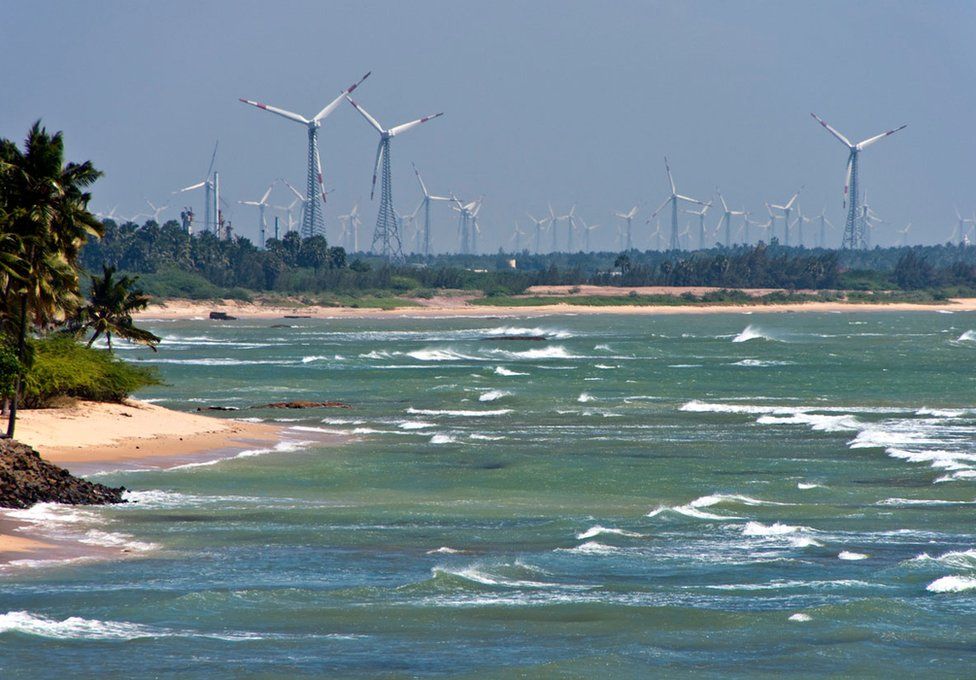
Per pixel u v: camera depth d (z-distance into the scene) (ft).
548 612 433.07
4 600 426.92
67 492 595.06
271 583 462.19
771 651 395.55
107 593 440.45
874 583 477.36
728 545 545.44
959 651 397.19
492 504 645.10
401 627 412.98
